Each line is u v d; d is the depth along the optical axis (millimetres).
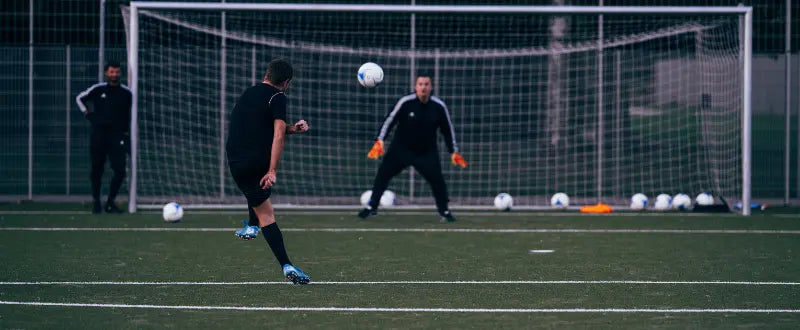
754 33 58875
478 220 47531
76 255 32688
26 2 57750
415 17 61219
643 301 23969
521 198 59500
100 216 48188
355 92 62156
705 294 25047
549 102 62250
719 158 57375
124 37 58219
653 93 61344
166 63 59719
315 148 61750
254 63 58062
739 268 30156
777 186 58219
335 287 26078
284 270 26031
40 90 57062
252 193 26078
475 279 27672
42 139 57406
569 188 62094
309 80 60969
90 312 22219
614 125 61250
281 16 61844
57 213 49656
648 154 61375
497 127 62812
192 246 35500
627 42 58188
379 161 62156
